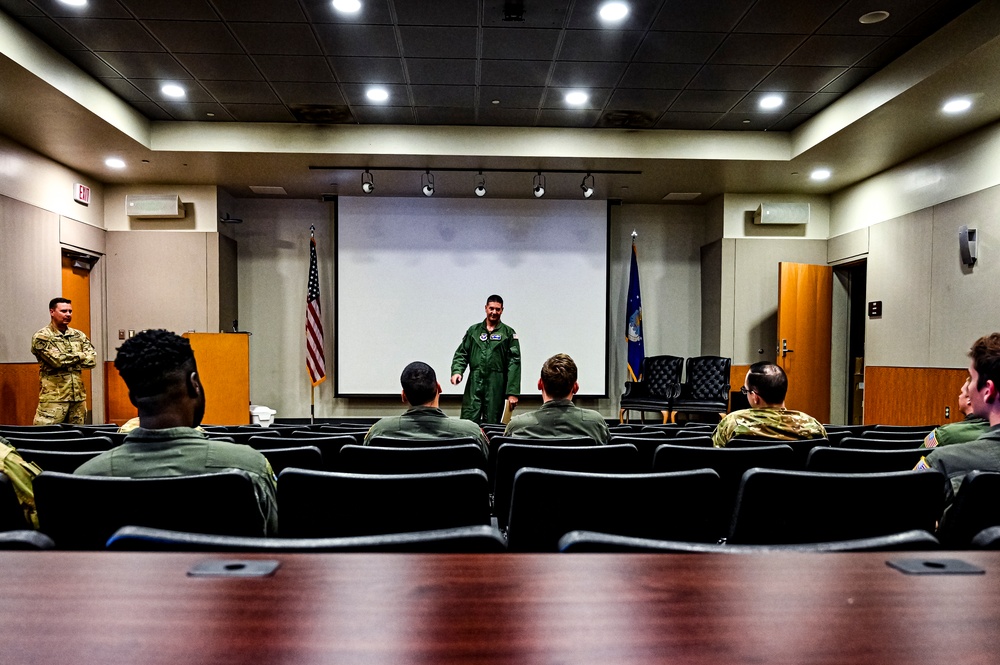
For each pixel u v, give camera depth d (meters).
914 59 4.22
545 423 2.40
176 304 6.93
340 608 0.50
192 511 1.07
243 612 0.49
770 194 7.27
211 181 6.85
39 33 4.11
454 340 7.62
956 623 0.47
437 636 0.45
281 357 7.76
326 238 7.83
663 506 1.20
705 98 5.18
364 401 7.77
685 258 8.02
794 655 0.42
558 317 7.70
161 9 3.82
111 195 6.91
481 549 0.66
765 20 3.93
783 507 1.17
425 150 5.85
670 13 3.86
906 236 5.89
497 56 4.47
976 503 1.06
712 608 0.50
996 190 4.83
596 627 0.47
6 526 1.03
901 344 5.92
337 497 1.19
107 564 0.60
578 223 7.71
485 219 7.66
